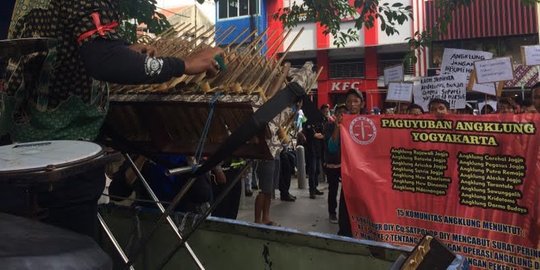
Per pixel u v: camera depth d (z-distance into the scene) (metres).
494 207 3.15
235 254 2.31
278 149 1.70
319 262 2.07
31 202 1.26
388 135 3.59
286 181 7.40
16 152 1.35
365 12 5.02
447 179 3.34
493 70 5.46
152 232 2.11
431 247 1.52
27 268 0.78
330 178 5.96
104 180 1.61
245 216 6.41
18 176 1.16
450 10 5.46
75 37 1.46
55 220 1.41
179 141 1.96
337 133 5.80
